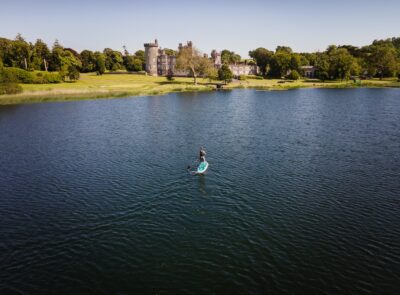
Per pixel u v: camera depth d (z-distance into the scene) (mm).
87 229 29641
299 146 56594
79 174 43594
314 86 187125
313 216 31547
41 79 161875
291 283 22484
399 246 26656
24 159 50375
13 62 192875
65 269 24156
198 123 78438
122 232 29062
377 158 49375
